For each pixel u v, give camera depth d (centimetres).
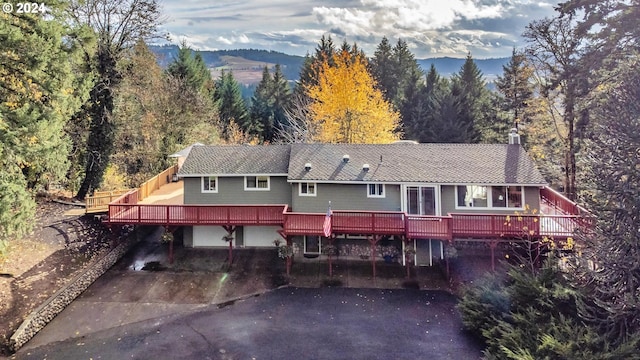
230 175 2278
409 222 1988
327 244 2261
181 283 1978
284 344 1503
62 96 1866
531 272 1585
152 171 3603
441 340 1523
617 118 1260
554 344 1089
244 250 2316
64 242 2109
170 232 2191
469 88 4906
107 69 2731
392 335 1559
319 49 5484
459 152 2322
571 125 2767
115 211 2156
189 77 5069
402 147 2419
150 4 2817
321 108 3709
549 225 1888
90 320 1670
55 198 2714
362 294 1894
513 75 4156
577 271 1329
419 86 5047
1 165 1672
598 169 1285
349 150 2412
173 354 1443
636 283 1134
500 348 1237
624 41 2109
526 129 3812
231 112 5794
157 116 3684
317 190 2223
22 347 1488
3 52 1633
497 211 2100
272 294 1892
